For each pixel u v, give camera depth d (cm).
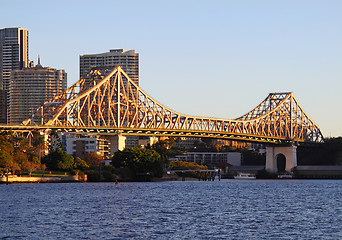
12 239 11306
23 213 15112
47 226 12862
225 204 18550
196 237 11662
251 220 14200
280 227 13000
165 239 11431
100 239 11381
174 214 15350
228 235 11894
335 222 13912
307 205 18425
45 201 18362
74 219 14050
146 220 14025
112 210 16150
